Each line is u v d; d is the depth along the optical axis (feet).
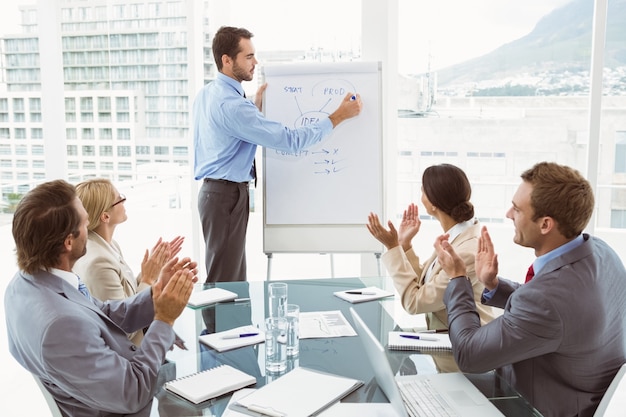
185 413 4.42
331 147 10.61
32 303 4.46
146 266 7.04
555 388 4.83
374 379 4.93
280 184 10.70
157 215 13.82
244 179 10.42
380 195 10.60
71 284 4.86
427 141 13.69
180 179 13.41
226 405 4.53
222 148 10.11
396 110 12.14
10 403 8.87
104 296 6.50
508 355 4.63
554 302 4.48
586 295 4.50
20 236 4.58
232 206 10.34
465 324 5.04
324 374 4.96
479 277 5.87
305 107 10.64
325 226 10.69
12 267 12.79
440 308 6.39
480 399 4.56
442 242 5.50
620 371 4.57
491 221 13.75
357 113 10.46
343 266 14.82
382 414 4.30
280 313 5.97
